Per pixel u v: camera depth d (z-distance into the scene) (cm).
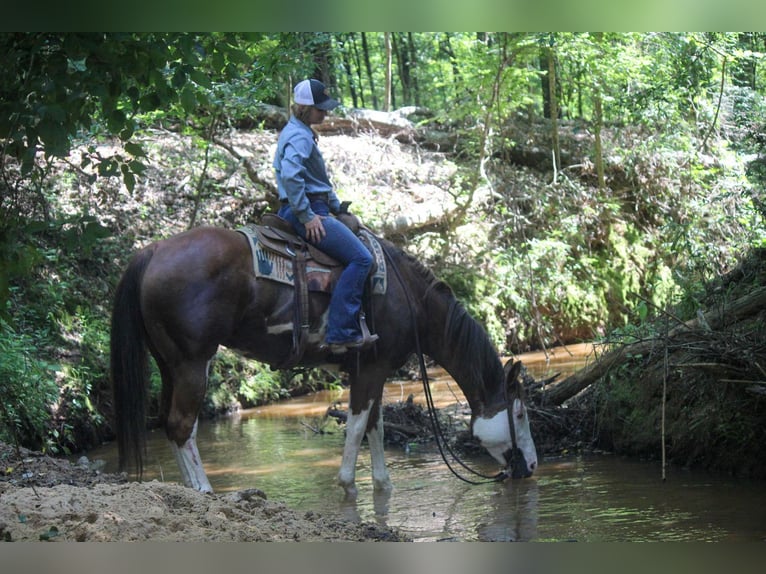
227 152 1439
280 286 620
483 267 1569
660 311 775
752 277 866
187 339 585
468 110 1620
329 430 990
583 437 866
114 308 593
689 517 582
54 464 606
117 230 1226
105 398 1005
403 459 834
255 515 488
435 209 1577
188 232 611
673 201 1711
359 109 1788
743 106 1496
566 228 1655
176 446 587
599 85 1623
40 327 991
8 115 460
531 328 1567
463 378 727
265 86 1090
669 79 1213
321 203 643
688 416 771
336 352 654
